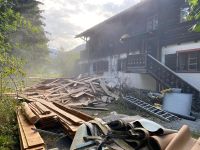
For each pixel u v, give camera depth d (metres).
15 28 6.87
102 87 14.41
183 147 3.04
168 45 14.20
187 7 12.73
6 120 6.43
